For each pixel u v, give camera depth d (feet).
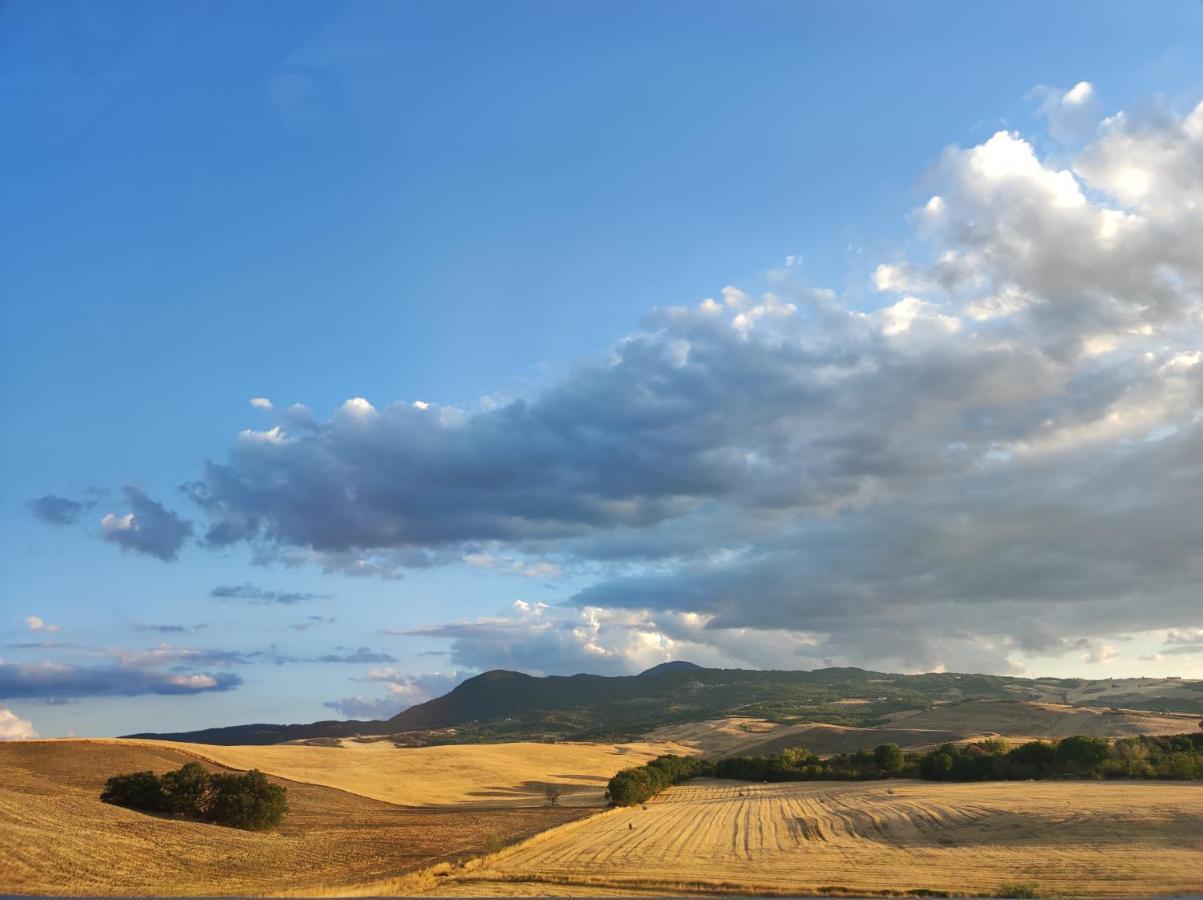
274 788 285.43
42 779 359.66
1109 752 380.99
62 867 167.73
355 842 260.01
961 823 261.44
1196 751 383.45
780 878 178.91
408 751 647.97
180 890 152.66
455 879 181.57
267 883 169.37
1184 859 189.16
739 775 515.50
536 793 525.75
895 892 159.12
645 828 293.02
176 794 275.80
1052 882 167.12
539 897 152.66
